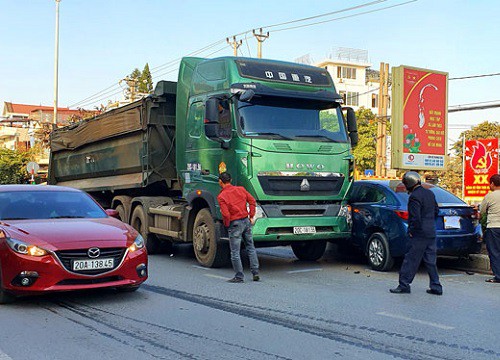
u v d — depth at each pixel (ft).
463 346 17.56
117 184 46.91
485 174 49.62
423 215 25.94
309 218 31.94
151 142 41.22
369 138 155.84
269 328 19.65
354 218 34.81
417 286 28.30
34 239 22.17
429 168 61.26
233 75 31.96
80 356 16.38
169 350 17.03
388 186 33.58
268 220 30.73
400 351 17.01
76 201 27.94
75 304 23.47
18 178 157.58
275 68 33.53
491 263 29.86
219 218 32.22
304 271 33.37
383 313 21.99
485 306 23.40
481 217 35.12
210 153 33.22
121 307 22.93
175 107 41.29
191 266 35.35
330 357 16.37
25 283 21.67
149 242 41.37
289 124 32.35
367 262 37.63
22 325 19.99
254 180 30.53
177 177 38.75
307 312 22.15
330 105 34.09
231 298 24.88
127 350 17.02
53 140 63.46
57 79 123.03
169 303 23.75
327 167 32.68
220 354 16.63
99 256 22.59
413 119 60.29
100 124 49.62
